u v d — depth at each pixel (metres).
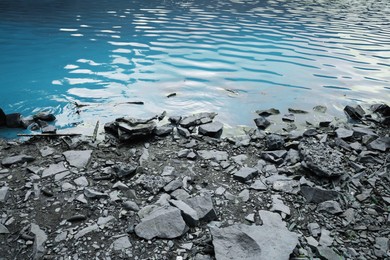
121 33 5.64
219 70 4.17
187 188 2.03
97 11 7.40
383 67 4.38
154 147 2.50
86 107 3.14
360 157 2.35
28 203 1.86
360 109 3.18
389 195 1.98
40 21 6.27
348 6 9.66
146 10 7.71
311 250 1.59
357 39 5.70
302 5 9.47
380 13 8.52
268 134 2.76
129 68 4.13
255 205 1.90
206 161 2.33
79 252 1.56
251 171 2.17
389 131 2.85
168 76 3.93
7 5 7.70
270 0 10.23
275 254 1.52
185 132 2.69
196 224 1.74
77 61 4.29
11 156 2.29
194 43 5.22
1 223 1.71
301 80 3.94
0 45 4.79
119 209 1.84
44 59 4.32
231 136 2.73
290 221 1.78
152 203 1.89
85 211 1.81
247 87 3.72
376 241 1.65
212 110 3.19
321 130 2.84
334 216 1.82
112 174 2.12
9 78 3.71
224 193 1.99
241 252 1.53
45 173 2.12
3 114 2.71
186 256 1.55
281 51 4.97
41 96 3.33
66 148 2.45
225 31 6.01
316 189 1.96
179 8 8.12
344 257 1.55
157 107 3.21
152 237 1.64
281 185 2.06
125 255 1.55
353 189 2.03
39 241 1.60
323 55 4.82
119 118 2.77
